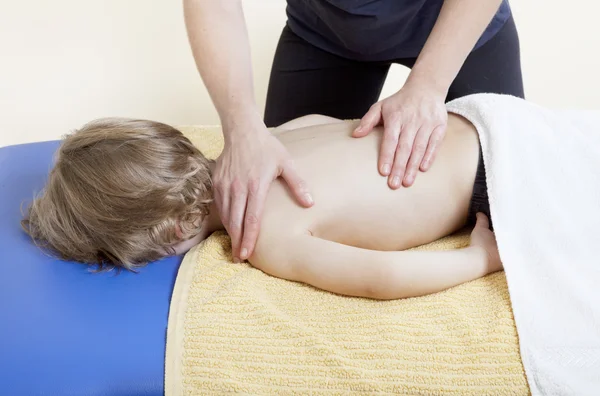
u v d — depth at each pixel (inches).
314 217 42.0
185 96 97.1
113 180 41.2
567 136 46.2
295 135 47.9
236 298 39.0
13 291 39.8
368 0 54.4
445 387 35.0
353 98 66.7
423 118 43.3
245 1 94.1
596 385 34.5
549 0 95.7
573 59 97.7
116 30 93.4
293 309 39.3
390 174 43.1
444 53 45.3
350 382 35.4
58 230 42.6
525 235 42.1
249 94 44.9
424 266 39.6
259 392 35.6
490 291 40.1
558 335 36.1
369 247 44.9
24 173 54.2
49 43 93.3
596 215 43.6
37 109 95.9
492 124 45.5
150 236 42.3
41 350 36.2
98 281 41.1
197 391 35.8
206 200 43.6
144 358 36.4
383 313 38.5
